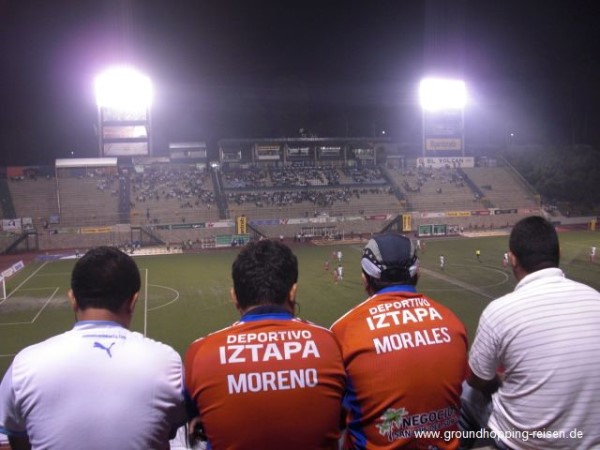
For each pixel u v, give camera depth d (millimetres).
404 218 67188
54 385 3043
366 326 3449
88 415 3012
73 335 3289
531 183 80438
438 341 3416
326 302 32844
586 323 3479
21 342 25188
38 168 70188
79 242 59969
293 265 3545
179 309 31547
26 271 45781
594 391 3383
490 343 3650
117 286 3473
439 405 3314
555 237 3912
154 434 3146
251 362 3053
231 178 72938
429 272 42219
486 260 47875
